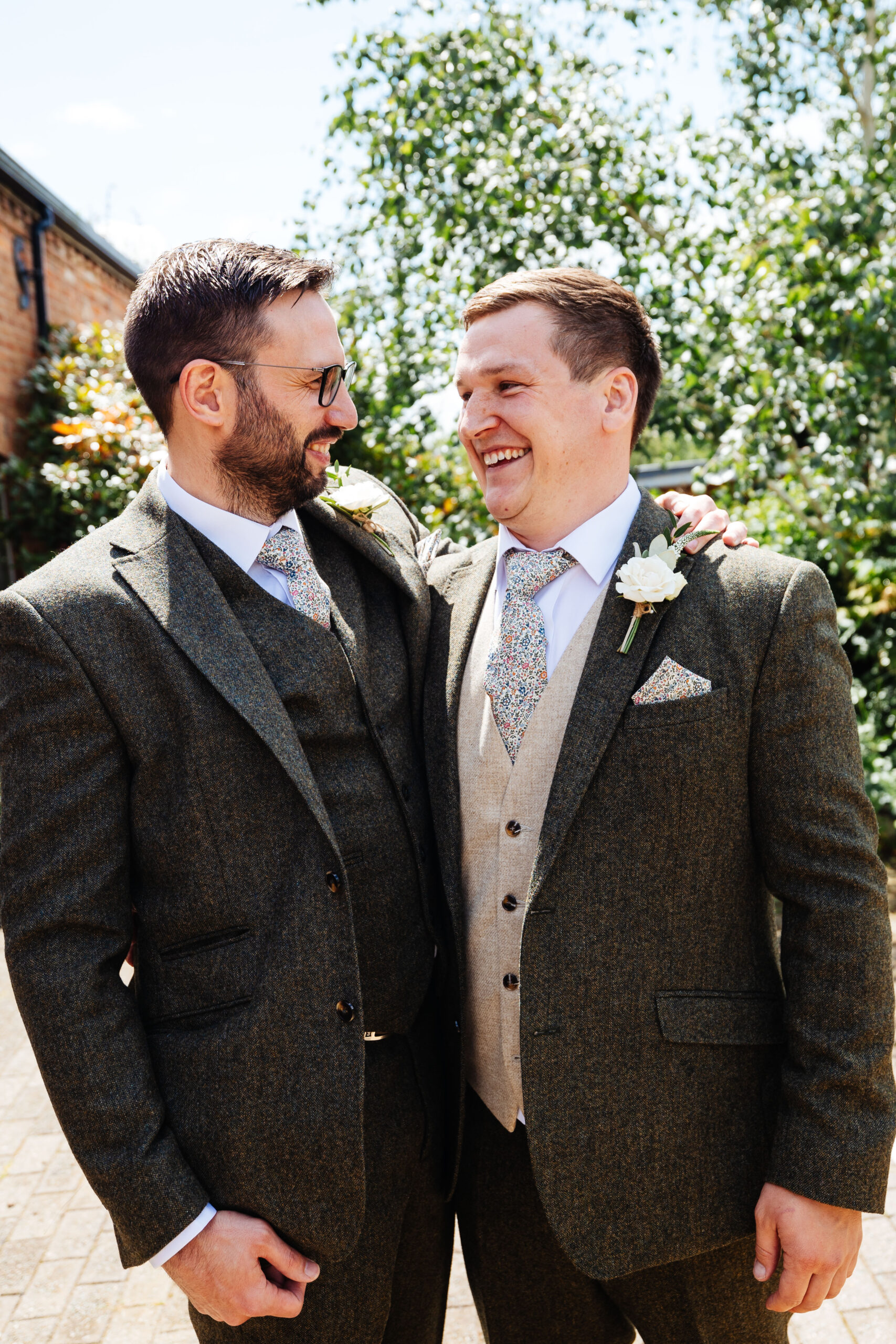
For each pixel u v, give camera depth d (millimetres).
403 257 5383
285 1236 1266
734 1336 1439
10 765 1250
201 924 1295
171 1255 1196
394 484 5156
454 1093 1513
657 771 1290
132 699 1263
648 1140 1311
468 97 5199
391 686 1518
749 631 1299
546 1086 1309
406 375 5152
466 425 1458
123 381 5895
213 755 1281
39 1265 2455
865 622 5164
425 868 1501
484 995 1455
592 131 4934
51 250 6590
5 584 5988
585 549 1436
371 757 1448
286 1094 1249
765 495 5414
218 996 1285
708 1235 1320
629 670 1330
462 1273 2438
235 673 1289
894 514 4734
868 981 1232
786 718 1273
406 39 5219
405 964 1450
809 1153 1219
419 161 5191
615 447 1453
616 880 1307
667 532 1459
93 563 1322
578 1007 1309
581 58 5383
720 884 1326
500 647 1465
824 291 4594
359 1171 1262
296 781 1276
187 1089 1269
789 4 5797
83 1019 1206
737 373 4824
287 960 1272
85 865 1237
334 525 1587
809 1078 1244
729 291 4859
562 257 4922
